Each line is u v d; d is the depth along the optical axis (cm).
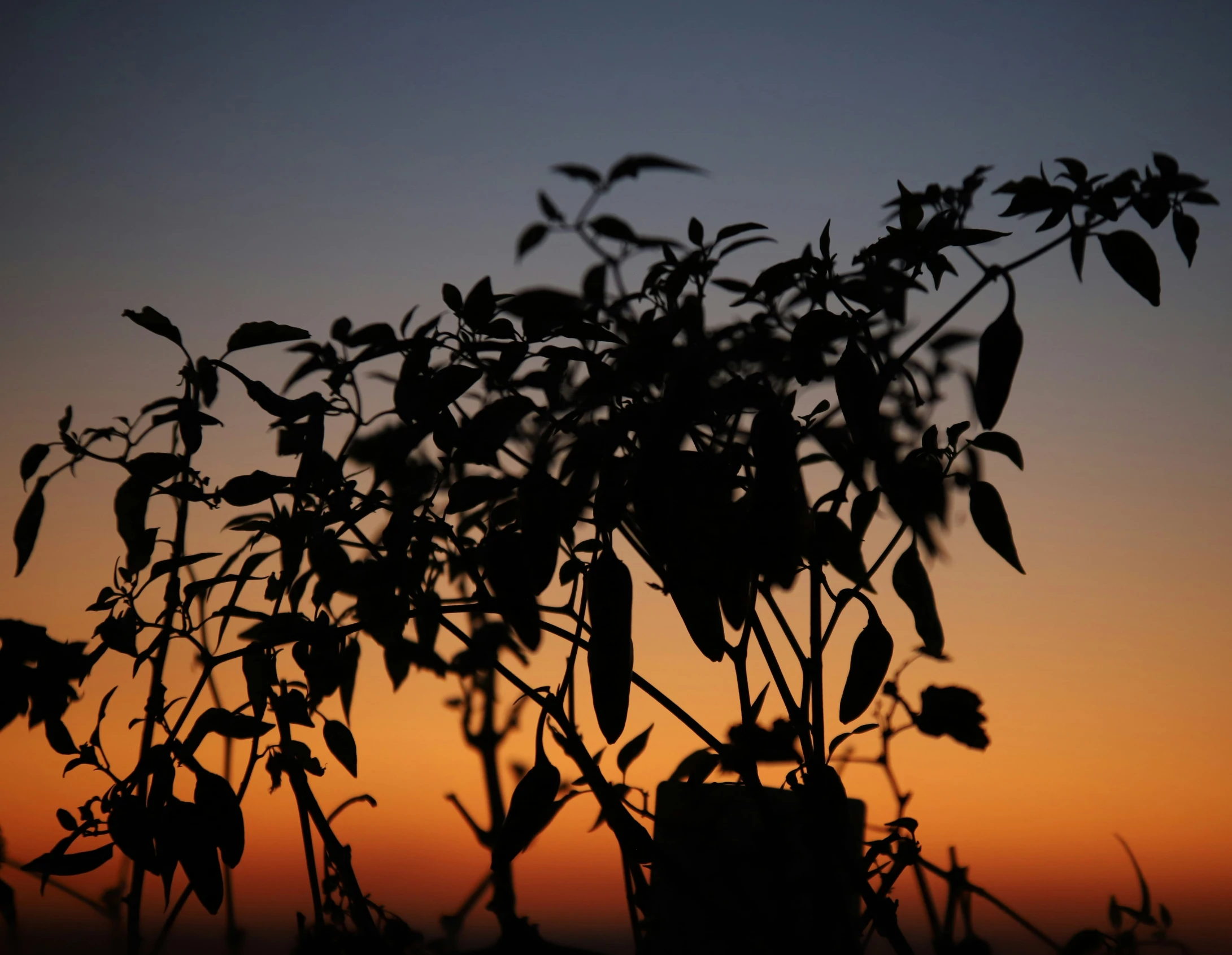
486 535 108
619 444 104
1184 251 100
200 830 101
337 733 108
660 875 104
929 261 102
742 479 104
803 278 106
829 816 101
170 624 107
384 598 105
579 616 104
